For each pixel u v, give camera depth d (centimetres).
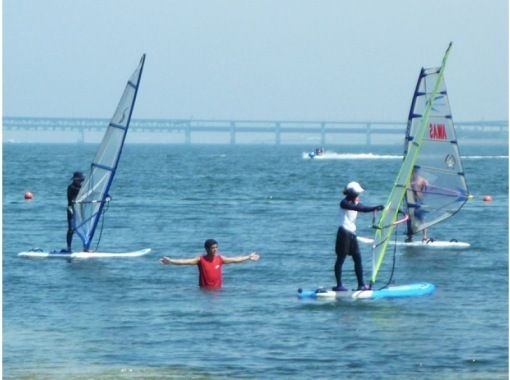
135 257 10300
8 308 7475
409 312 7288
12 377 5572
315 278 8919
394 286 8119
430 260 10144
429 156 11319
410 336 6506
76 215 10394
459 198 11269
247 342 6353
